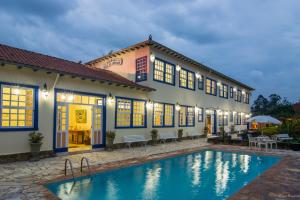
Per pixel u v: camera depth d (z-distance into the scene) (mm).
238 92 36500
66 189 8102
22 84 11234
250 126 39531
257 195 7188
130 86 16406
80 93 13836
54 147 12492
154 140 18625
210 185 9156
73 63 17156
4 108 10805
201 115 26125
